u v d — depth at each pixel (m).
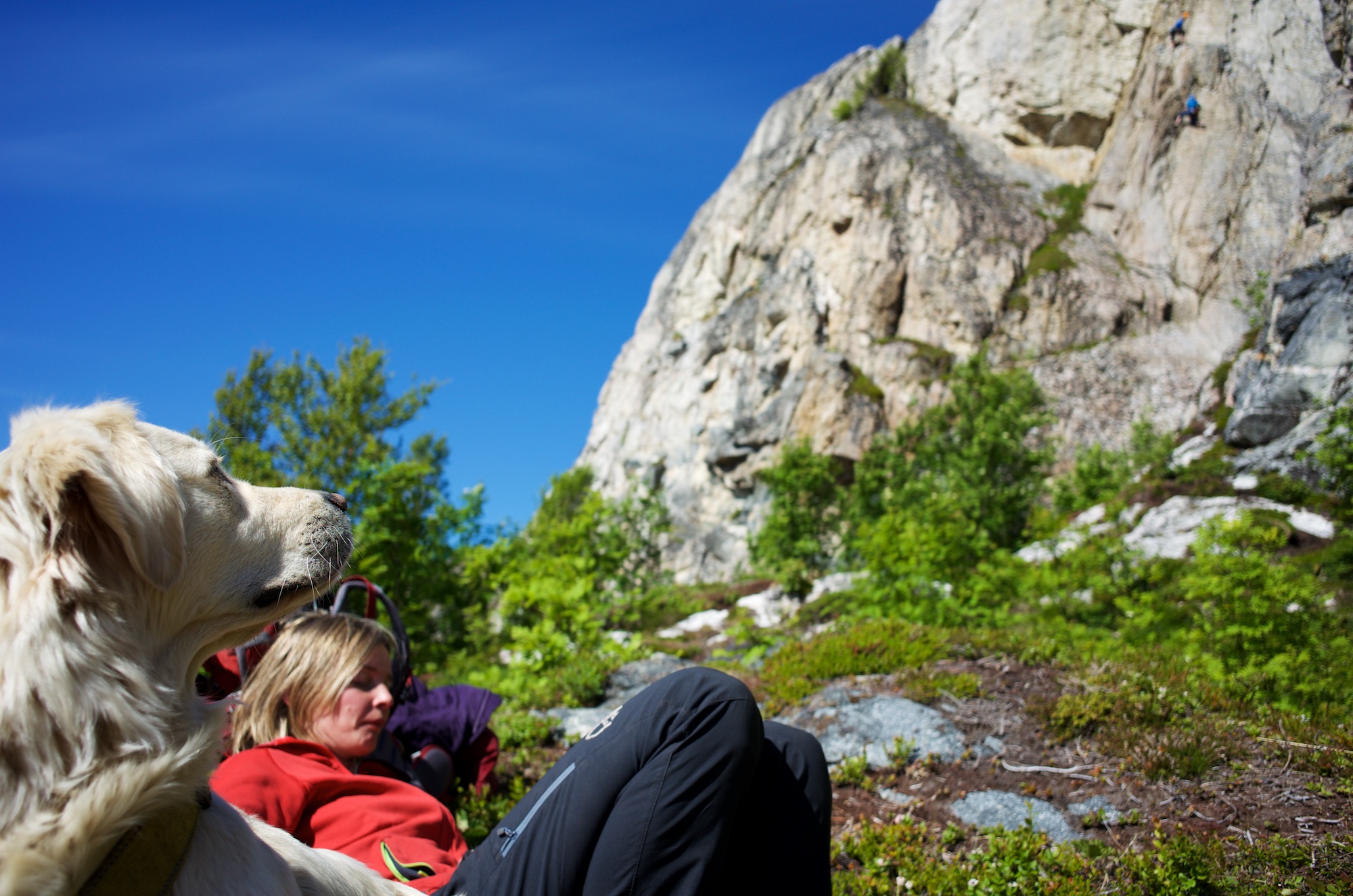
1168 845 3.32
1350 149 21.94
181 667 1.52
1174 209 37.62
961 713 4.71
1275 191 35.78
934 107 46.91
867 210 42.00
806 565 18.97
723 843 2.08
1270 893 3.00
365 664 2.78
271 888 1.48
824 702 5.11
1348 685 4.94
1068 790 3.96
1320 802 3.54
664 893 2.00
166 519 1.39
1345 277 16.31
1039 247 39.28
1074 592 8.80
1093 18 41.97
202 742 1.42
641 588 15.57
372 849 2.35
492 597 10.10
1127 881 3.21
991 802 3.93
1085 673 5.03
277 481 13.65
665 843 2.01
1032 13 43.44
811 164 45.97
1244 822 3.50
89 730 1.27
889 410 36.94
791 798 2.37
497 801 4.07
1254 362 17.92
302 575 1.71
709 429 44.88
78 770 1.24
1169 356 34.53
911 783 4.19
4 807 1.20
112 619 1.35
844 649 5.81
